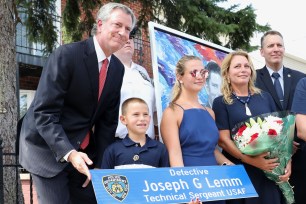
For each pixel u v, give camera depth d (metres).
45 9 6.43
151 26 3.88
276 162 3.16
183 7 7.36
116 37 2.65
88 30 7.16
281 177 3.23
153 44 3.81
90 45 2.72
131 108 3.04
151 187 2.52
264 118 3.12
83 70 2.65
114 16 2.64
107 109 2.98
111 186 2.39
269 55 4.23
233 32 8.01
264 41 4.29
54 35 6.60
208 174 2.82
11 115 4.84
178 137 3.09
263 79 4.22
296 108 3.28
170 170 2.67
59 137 2.46
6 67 4.84
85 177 2.93
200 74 3.23
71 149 2.42
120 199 2.38
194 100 3.30
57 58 2.59
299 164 3.73
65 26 7.15
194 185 2.69
